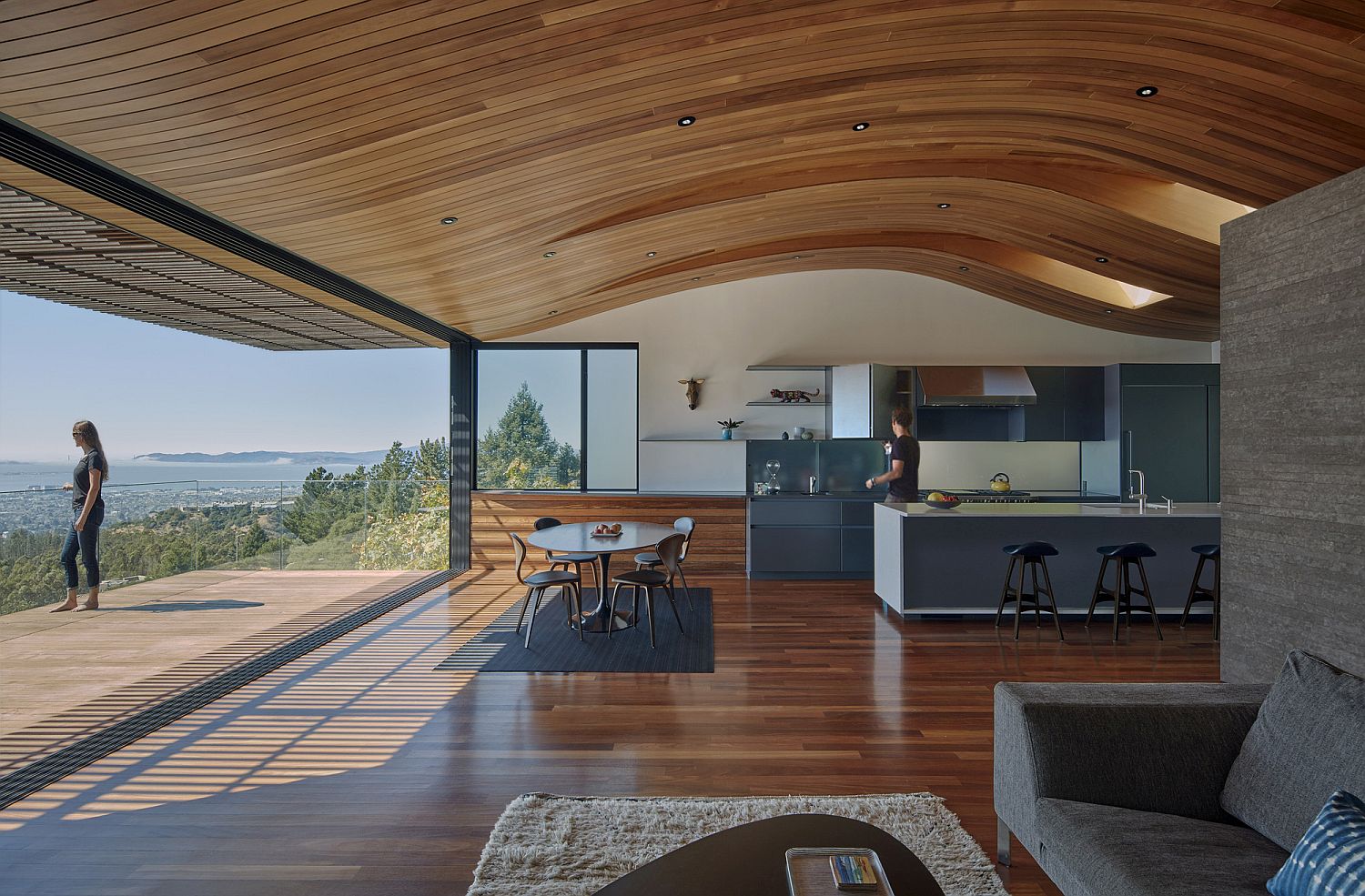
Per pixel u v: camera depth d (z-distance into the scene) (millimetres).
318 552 8273
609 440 8508
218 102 2646
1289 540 3053
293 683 4367
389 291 5750
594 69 3010
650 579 5262
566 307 7461
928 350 8398
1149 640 5359
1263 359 3188
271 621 5859
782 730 3615
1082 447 8516
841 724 3701
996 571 5949
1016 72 3512
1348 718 1820
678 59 3068
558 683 4359
